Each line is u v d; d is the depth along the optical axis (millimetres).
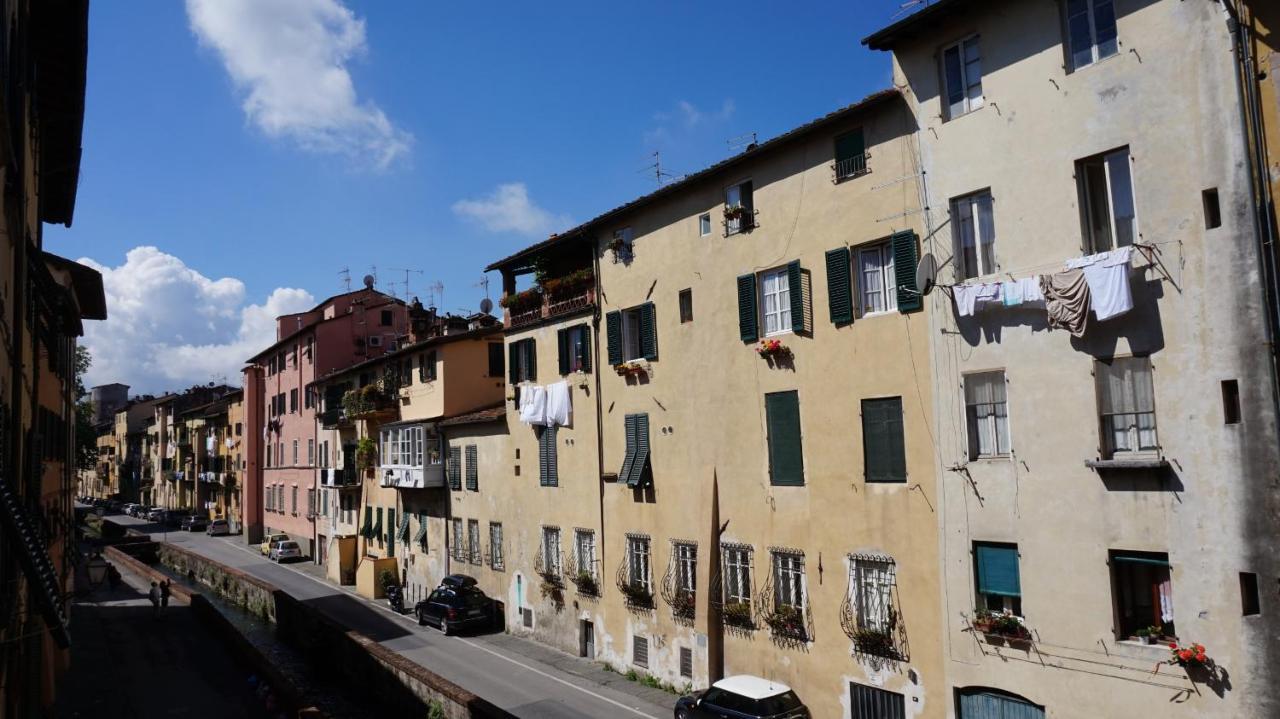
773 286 22062
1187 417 13828
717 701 19312
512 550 33188
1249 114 13281
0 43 10391
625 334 27188
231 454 81438
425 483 39219
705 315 23969
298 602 36438
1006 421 16531
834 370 20000
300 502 61344
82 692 27312
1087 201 15430
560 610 29969
